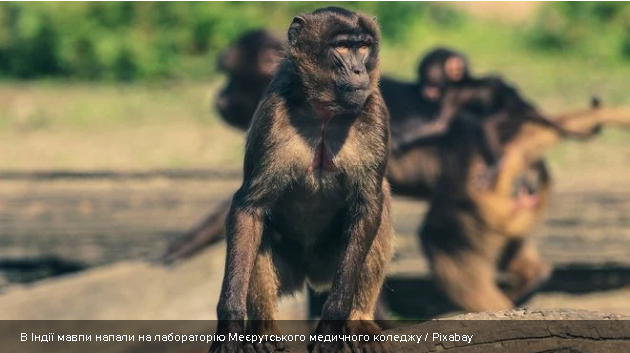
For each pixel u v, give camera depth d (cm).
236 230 609
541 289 1305
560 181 1620
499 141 1278
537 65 2605
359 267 611
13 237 1362
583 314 584
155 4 2566
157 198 1497
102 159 1834
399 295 1309
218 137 1995
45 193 1542
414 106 1309
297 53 620
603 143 1939
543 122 1295
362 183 622
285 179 620
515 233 1253
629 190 1551
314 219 649
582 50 2764
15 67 2536
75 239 1355
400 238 1370
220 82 2453
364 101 613
